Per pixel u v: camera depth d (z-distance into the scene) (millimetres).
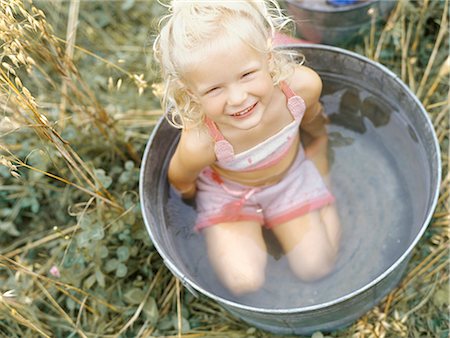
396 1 2119
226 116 1401
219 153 1571
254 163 1629
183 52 1318
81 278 1784
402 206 1745
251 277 1673
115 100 2131
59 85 2162
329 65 1759
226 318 1777
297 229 1725
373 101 1788
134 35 2367
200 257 1719
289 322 1505
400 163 1804
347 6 2002
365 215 1773
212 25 1307
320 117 1856
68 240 1889
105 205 1799
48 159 1663
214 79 1324
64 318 1805
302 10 2037
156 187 1729
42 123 1507
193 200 1805
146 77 2213
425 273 1775
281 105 1550
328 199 1771
